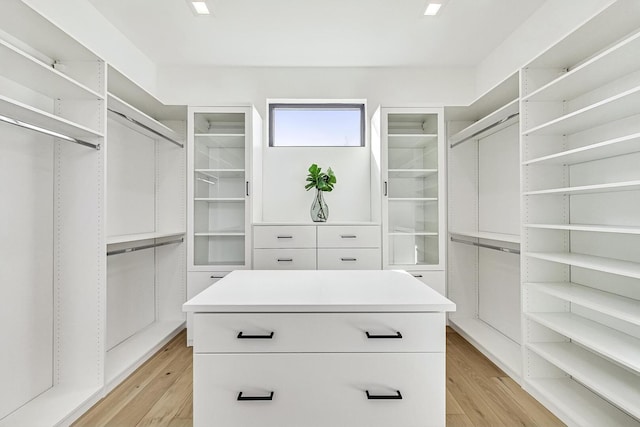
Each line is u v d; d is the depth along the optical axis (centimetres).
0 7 141
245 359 124
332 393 124
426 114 290
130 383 211
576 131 194
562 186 203
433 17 246
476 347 268
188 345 275
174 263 327
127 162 275
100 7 233
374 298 133
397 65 320
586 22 154
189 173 283
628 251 165
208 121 288
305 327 124
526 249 202
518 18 247
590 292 177
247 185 282
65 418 163
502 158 289
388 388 125
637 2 138
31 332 177
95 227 192
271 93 322
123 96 258
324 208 302
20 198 172
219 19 247
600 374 162
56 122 164
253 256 275
